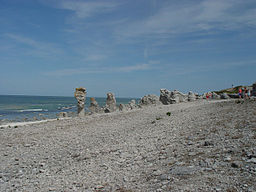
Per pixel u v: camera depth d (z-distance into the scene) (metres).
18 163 13.53
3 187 9.36
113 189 7.38
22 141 19.48
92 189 7.66
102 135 19.66
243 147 8.99
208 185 6.35
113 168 9.84
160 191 6.48
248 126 12.45
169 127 17.80
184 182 6.80
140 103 46.97
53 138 20.08
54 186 8.67
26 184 9.51
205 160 8.25
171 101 43.50
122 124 24.27
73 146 16.73
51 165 12.59
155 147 12.18
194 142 11.39
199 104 33.59
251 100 26.84
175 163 8.69
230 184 6.21
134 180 7.88
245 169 6.97
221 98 45.97
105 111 41.50
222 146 9.71
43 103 146.00
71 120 29.72
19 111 79.94
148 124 21.66
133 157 11.05
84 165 11.23
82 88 34.81
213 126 14.41
